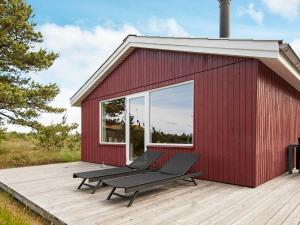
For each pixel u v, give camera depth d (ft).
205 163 19.69
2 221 11.61
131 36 26.03
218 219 11.10
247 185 17.16
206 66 19.88
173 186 17.40
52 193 15.90
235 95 18.02
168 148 22.67
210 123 19.44
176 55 22.34
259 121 17.40
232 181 17.95
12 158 36.63
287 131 23.53
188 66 21.26
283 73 20.40
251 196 14.70
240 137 17.65
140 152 25.77
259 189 16.39
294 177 20.44
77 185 18.17
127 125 27.53
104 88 31.53
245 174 17.31
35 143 41.68
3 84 35.53
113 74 30.04
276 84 20.57
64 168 27.09
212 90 19.39
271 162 19.57
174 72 22.45
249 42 16.74
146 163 20.31
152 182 14.43
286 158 23.13
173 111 22.61
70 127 41.63
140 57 26.22
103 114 31.94
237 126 17.83
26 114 37.91
